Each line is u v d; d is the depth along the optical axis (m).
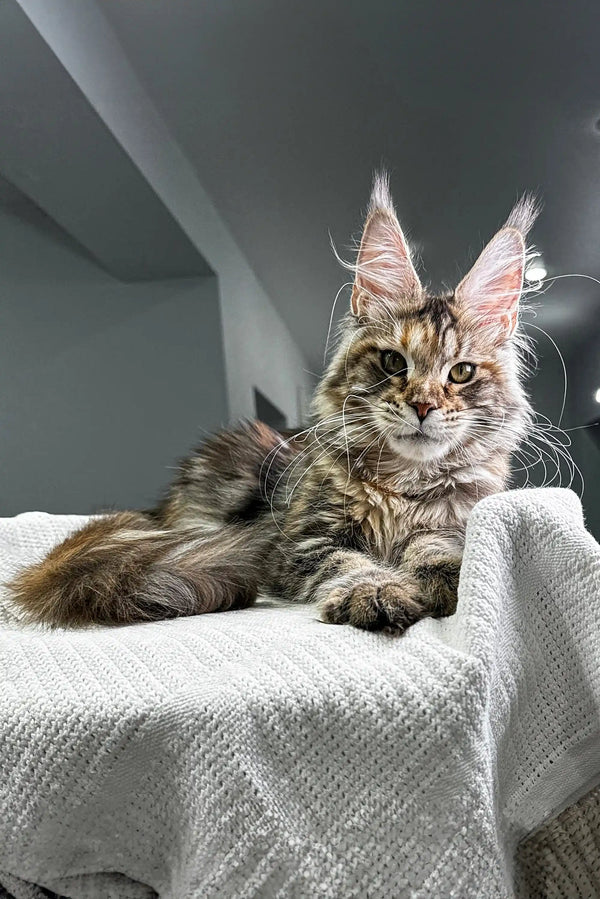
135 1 1.27
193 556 1.00
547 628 0.70
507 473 1.10
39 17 1.07
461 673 0.59
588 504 1.27
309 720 0.58
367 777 0.58
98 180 1.37
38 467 1.66
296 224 1.50
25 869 0.59
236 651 0.68
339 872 0.55
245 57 1.36
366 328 1.11
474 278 1.09
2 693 0.62
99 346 1.63
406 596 0.77
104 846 0.60
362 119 1.40
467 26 1.29
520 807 0.65
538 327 1.28
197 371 1.60
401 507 1.03
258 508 1.28
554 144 1.37
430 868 0.55
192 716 0.58
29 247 1.64
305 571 1.02
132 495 1.64
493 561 0.69
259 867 0.55
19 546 1.19
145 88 1.39
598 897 0.65
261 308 1.55
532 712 0.68
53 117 1.23
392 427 1.01
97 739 0.58
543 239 1.36
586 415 1.29
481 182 1.40
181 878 0.58
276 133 1.44
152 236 1.50
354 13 1.30
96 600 0.91
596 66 1.30
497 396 1.08
